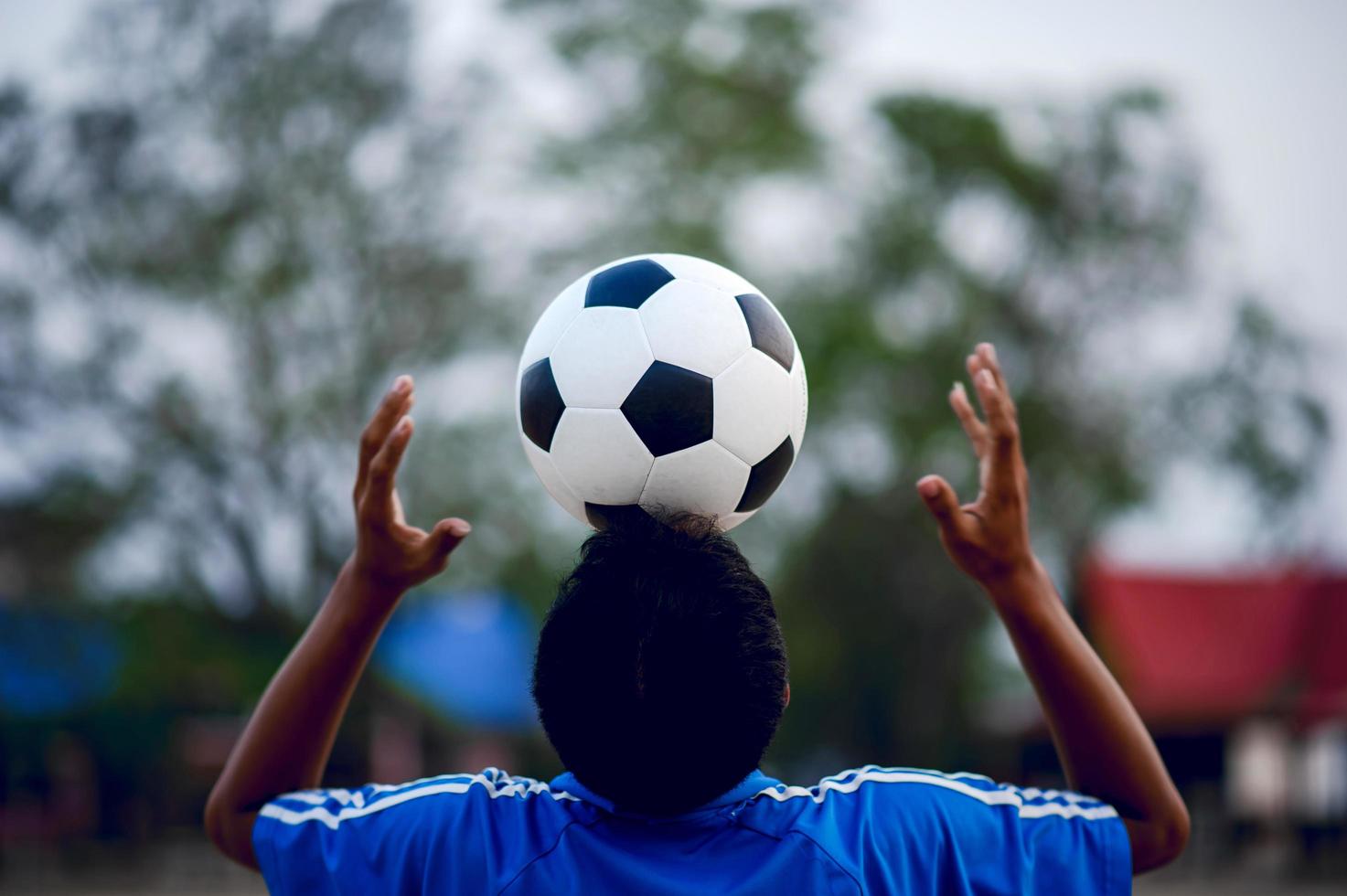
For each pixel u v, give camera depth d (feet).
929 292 72.79
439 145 65.82
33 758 64.90
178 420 64.18
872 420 70.64
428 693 66.49
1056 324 76.48
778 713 4.91
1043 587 5.25
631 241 65.21
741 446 6.24
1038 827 5.12
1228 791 72.79
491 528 63.82
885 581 79.20
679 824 4.93
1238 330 75.31
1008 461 5.13
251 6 63.26
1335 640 69.72
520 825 5.00
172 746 67.67
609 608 4.87
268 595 67.26
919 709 81.97
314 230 64.95
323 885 5.01
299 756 5.26
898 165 73.15
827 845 4.91
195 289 63.52
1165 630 73.46
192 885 55.83
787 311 68.44
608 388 6.17
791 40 69.82
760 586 5.06
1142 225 75.15
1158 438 74.64
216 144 64.69
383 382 65.51
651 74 68.49
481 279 65.46
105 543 64.18
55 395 63.46
